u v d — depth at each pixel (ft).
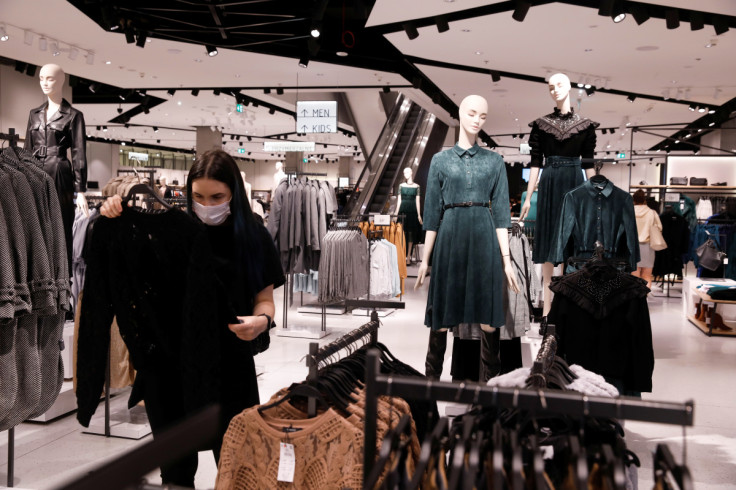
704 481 10.88
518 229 15.43
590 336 10.74
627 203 12.79
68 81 38.27
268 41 28.58
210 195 7.01
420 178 47.50
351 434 5.56
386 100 56.85
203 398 6.72
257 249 7.34
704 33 25.49
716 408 14.98
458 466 3.77
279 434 5.74
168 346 7.27
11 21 26.07
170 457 2.57
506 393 3.73
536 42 27.61
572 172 15.06
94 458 11.57
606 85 36.88
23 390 9.71
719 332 24.36
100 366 7.29
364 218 35.06
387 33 27.02
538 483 3.67
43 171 10.19
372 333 8.26
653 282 42.98
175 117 57.00
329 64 33.27
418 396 3.90
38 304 9.62
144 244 7.10
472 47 28.99
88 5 24.67
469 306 12.03
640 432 13.33
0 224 8.83
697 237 34.09
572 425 4.67
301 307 28.40
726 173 37.81
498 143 73.10
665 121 51.44
